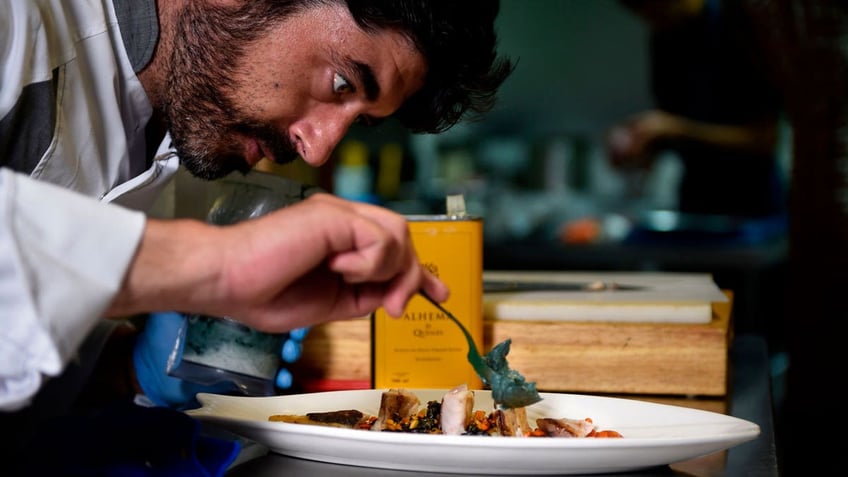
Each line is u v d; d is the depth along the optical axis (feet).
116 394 4.08
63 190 2.41
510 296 4.70
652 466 2.97
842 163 8.61
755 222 12.26
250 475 2.92
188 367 3.85
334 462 3.07
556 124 18.66
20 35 3.88
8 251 2.26
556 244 12.61
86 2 4.17
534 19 18.49
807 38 8.56
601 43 18.35
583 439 2.82
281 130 4.25
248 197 4.40
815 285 8.71
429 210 15.24
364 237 2.60
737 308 11.35
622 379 4.30
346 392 3.69
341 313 2.82
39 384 2.32
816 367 8.73
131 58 4.31
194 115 4.29
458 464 2.90
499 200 15.81
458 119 4.45
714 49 12.22
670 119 12.69
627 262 11.54
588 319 4.42
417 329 4.08
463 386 3.26
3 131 3.94
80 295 2.31
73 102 4.11
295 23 4.03
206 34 4.18
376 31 3.94
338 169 15.74
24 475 2.64
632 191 16.16
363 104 4.18
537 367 4.34
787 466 8.80
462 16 4.01
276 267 2.48
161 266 2.41
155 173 4.41
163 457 2.73
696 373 4.25
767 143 12.19
